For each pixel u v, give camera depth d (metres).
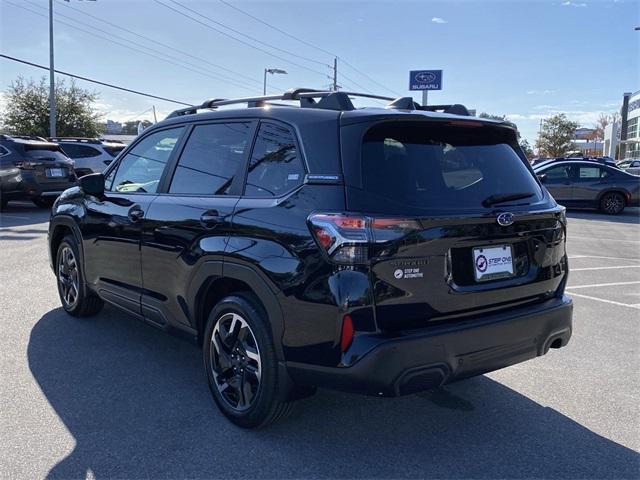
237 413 3.37
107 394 3.82
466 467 3.03
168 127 4.31
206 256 3.47
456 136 3.33
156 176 4.25
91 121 39.38
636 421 3.58
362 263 2.71
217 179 3.68
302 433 3.36
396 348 2.71
